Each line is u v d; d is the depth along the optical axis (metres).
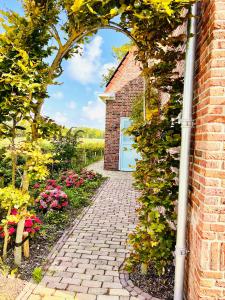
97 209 7.06
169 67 3.41
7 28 3.27
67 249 4.54
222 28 2.30
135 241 3.57
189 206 3.10
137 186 3.82
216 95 2.35
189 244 3.00
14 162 3.83
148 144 3.54
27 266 3.88
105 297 3.24
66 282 3.54
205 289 2.43
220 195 2.38
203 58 2.65
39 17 3.45
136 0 2.60
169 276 3.68
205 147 2.43
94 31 3.62
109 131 14.09
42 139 3.83
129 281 3.58
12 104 3.48
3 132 3.65
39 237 4.88
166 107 3.48
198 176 2.68
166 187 3.39
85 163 17.06
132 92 13.77
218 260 2.41
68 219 6.11
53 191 6.57
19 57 3.43
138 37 3.48
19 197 3.50
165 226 3.40
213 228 2.40
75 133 13.09
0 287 3.32
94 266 3.99
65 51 3.67
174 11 2.64
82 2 2.65
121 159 14.05
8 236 4.15
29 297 3.19
